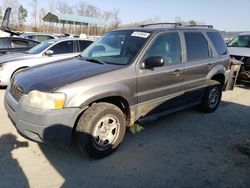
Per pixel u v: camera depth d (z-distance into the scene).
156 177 3.45
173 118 5.64
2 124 4.91
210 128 5.16
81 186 3.23
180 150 4.20
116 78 3.84
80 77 3.62
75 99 3.45
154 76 4.34
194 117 5.74
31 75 3.92
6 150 3.95
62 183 3.27
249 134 4.91
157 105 4.57
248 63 8.77
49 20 30.20
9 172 3.42
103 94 3.67
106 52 4.63
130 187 3.24
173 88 4.78
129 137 4.60
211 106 6.03
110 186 3.25
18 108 3.53
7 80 7.61
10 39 10.51
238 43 10.16
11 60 7.74
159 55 4.51
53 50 8.37
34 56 8.05
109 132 3.88
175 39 4.89
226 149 4.28
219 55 5.96
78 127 3.60
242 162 3.88
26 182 3.24
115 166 3.68
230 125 5.36
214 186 3.31
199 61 5.31
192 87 5.25
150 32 4.59
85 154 3.73
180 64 4.87
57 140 3.45
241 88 9.02
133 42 4.48
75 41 8.83
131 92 4.04
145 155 4.00
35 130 3.40
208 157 4.00
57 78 3.64
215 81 5.92
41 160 3.74
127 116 4.19
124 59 4.24
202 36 5.59
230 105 6.82
